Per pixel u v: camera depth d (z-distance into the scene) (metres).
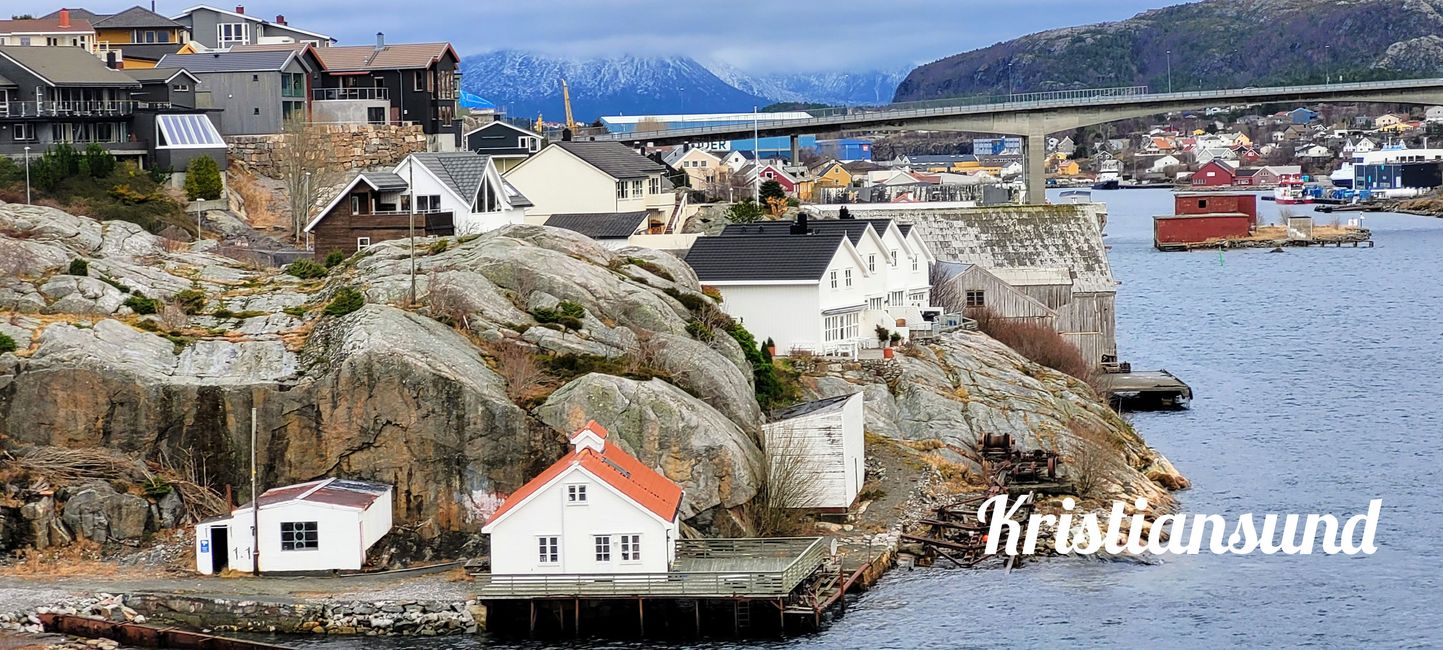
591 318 86.38
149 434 77.06
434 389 76.00
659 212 146.62
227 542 73.88
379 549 74.94
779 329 102.50
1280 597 73.88
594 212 140.12
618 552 68.81
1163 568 77.81
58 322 82.44
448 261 90.44
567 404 76.69
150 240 100.69
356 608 68.56
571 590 68.12
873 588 74.31
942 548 78.75
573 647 67.06
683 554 72.56
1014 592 73.88
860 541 78.44
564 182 140.88
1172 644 68.12
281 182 147.12
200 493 76.50
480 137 171.25
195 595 69.44
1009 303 121.94
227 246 120.06
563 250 94.81
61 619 67.69
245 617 68.50
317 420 76.69
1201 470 97.62
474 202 121.25
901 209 153.50
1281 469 97.62
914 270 119.00
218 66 153.50
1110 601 73.00
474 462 75.94
